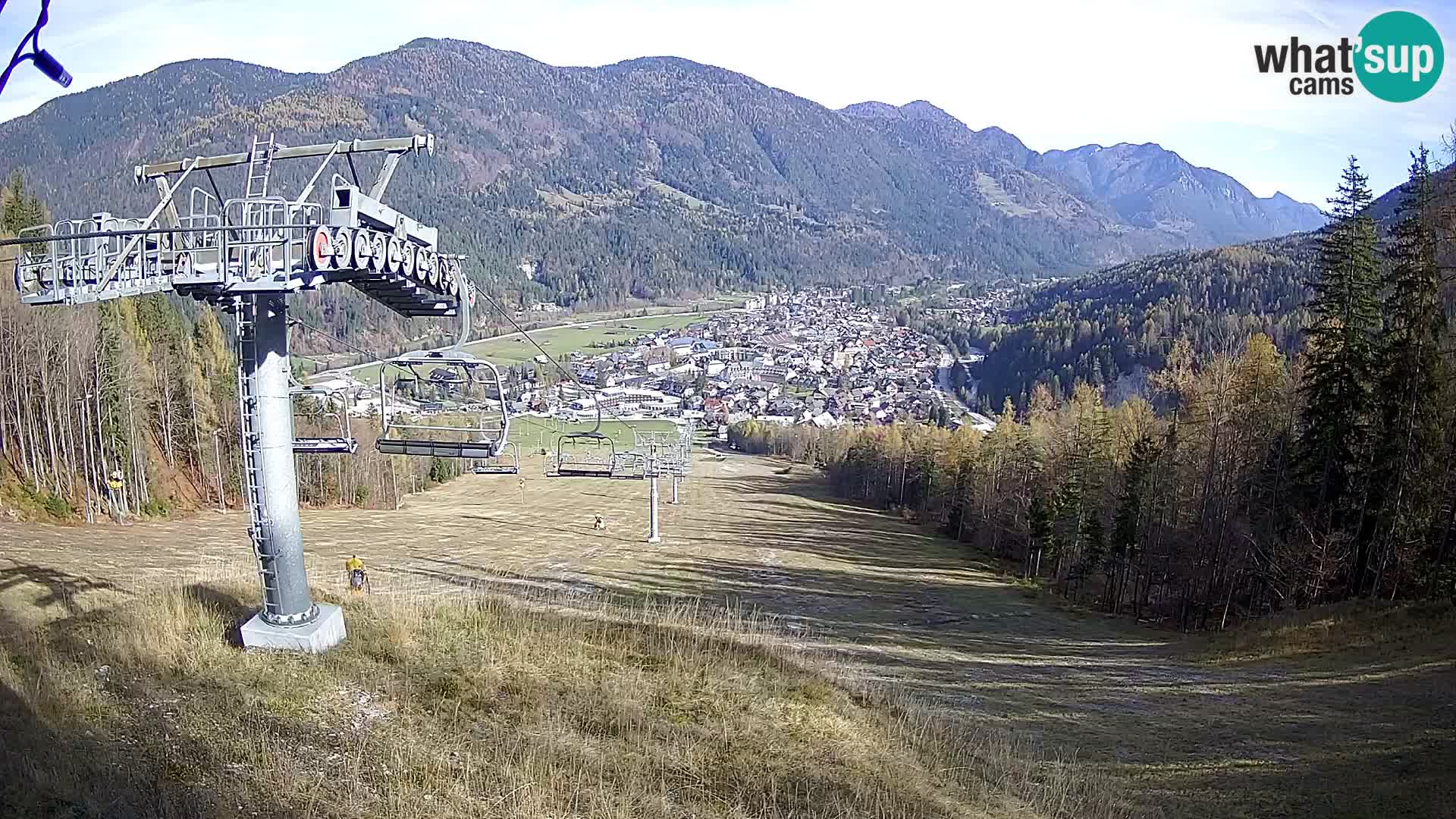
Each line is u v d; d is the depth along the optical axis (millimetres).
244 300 10086
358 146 10023
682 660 13516
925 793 10695
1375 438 27828
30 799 6945
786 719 12078
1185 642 29547
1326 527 28719
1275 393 34594
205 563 22656
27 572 17172
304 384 12164
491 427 11781
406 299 11469
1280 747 15453
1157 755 15500
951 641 29844
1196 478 37719
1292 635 24594
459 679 11094
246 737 8820
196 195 10094
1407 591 25594
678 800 9117
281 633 10977
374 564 37812
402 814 7754
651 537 53469
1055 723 17672
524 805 8188
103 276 9406
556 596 25609
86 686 9523
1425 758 13953
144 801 7309
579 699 11242
